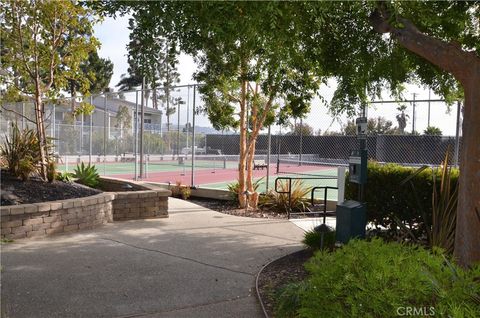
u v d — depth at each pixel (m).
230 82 9.55
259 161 25.56
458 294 2.15
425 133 14.70
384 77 6.63
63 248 6.16
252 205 10.15
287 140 25.30
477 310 2.03
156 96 19.89
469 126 4.25
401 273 2.27
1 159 8.72
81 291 4.48
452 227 5.39
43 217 6.85
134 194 8.48
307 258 5.80
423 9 4.96
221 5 3.64
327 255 2.88
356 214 5.18
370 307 2.18
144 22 4.29
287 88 8.85
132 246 6.40
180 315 3.94
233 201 11.01
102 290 4.52
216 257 5.89
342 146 21.56
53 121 16.86
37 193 7.74
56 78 9.15
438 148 15.23
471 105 4.22
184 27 4.44
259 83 9.30
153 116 32.16
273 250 6.29
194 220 8.55
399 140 16.02
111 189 10.46
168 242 6.70
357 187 6.60
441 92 6.69
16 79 9.07
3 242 6.28
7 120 14.00
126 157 25.56
